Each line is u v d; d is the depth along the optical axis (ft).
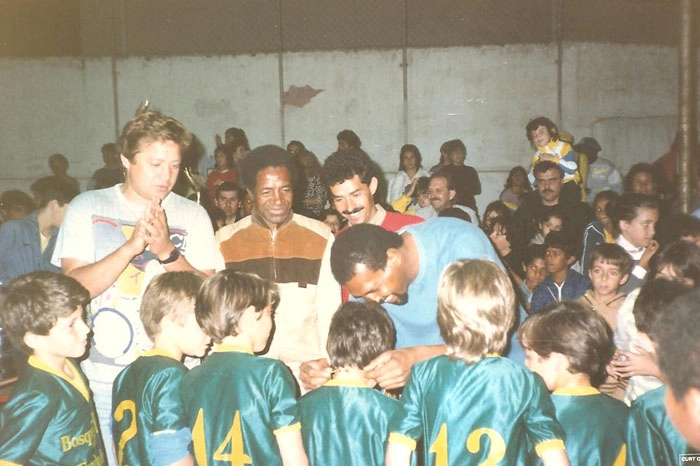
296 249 10.88
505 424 7.80
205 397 8.70
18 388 8.76
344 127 37.40
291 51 37.37
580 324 8.68
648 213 13.97
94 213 10.27
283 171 10.64
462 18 36.22
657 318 4.08
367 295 8.89
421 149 36.96
